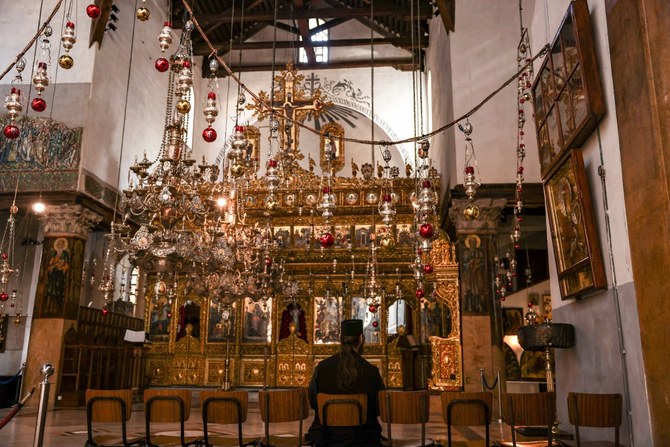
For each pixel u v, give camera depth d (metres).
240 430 6.16
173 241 10.33
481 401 6.05
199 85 27.22
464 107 17.55
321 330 20.41
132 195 10.91
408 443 6.32
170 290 12.92
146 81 22.11
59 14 18.38
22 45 18.23
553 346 7.93
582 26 6.88
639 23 5.53
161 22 23.58
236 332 20.80
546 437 7.84
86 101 17.84
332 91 27.78
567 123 7.55
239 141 8.88
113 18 19.16
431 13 22.56
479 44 18.00
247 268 14.03
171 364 20.98
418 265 12.21
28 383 16.36
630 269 6.11
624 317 6.28
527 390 16.94
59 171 17.41
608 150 6.62
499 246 22.00
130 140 20.66
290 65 21.70
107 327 19.23
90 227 18.17
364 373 5.46
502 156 17.09
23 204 17.39
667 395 5.21
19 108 7.99
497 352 16.05
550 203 8.51
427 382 18.09
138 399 18.34
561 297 8.19
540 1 9.25
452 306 18.28
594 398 5.90
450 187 18.39
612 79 6.27
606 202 6.70
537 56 8.59
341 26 28.55
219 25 26.20
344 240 20.64
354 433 5.27
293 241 20.80
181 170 9.94
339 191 20.72
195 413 14.05
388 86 27.77
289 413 6.08
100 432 10.33
